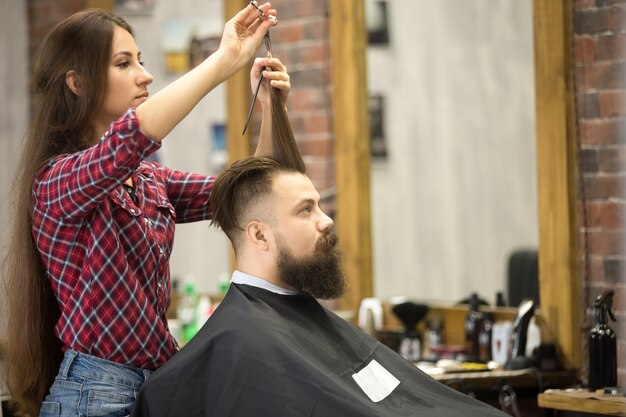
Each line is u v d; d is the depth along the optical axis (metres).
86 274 2.61
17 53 7.04
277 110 2.89
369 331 5.04
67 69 2.71
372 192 5.39
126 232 2.65
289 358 2.59
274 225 2.74
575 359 4.34
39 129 2.73
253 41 2.64
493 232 5.30
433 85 5.55
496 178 5.33
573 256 4.34
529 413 4.29
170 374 2.61
